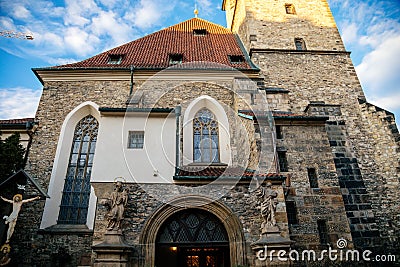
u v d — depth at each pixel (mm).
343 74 19297
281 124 13367
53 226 12234
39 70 15797
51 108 15109
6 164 11828
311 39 21109
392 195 14602
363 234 12430
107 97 15766
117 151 11320
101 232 9859
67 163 13789
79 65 16922
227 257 12227
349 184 13328
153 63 17500
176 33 22891
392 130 15695
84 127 14930
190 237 10219
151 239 9844
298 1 23359
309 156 12750
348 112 17531
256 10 22188
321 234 11414
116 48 19625
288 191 11961
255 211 10328
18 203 10531
